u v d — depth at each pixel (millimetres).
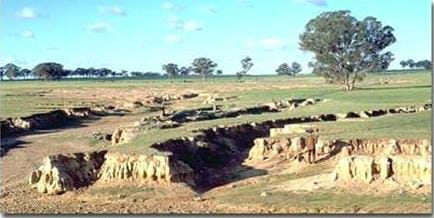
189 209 48562
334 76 153125
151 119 94875
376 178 49031
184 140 64188
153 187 53844
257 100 125875
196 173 58875
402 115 70312
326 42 148625
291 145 61250
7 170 68250
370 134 58375
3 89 196625
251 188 53469
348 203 45938
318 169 56188
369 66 151500
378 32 149500
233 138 72625
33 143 86062
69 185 56125
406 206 43719
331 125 67938
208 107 117062
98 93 180750
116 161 56625
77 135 91062
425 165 47562
